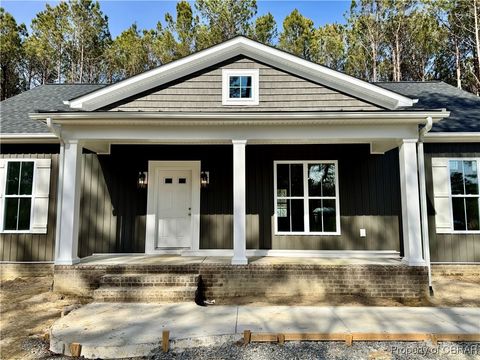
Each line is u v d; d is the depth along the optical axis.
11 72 24.00
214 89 8.36
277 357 3.94
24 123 8.88
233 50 8.38
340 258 7.73
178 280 6.32
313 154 8.66
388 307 5.75
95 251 8.41
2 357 4.09
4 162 8.56
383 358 3.93
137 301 5.97
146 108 8.23
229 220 8.55
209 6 20.95
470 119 8.73
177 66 8.20
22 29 23.88
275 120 6.76
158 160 8.69
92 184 8.59
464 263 8.20
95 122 6.78
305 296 6.55
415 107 9.51
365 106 8.20
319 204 8.58
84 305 5.77
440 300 6.31
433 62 22.67
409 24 21.38
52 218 8.47
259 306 5.75
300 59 8.16
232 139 7.01
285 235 8.48
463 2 19.59
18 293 6.81
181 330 4.50
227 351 4.08
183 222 8.76
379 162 8.60
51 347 4.21
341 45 22.31
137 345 4.06
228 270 6.68
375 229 8.45
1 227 8.39
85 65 24.05
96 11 23.72
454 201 8.39
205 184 8.62
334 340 4.31
